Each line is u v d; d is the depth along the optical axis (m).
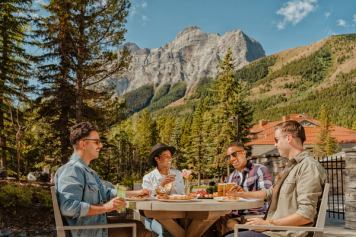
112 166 27.23
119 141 58.19
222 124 42.84
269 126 83.81
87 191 3.54
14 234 8.97
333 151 72.75
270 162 14.17
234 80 43.38
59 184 3.45
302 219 3.36
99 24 20.08
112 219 4.23
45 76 20.34
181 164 72.25
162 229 4.95
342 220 9.55
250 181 5.40
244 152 5.55
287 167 3.70
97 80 20.72
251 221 3.46
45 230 9.41
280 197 3.60
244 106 42.69
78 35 19.48
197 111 79.44
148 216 4.32
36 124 20.94
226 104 42.78
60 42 19.64
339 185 16.58
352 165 8.00
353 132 84.81
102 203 3.68
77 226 3.33
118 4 19.98
